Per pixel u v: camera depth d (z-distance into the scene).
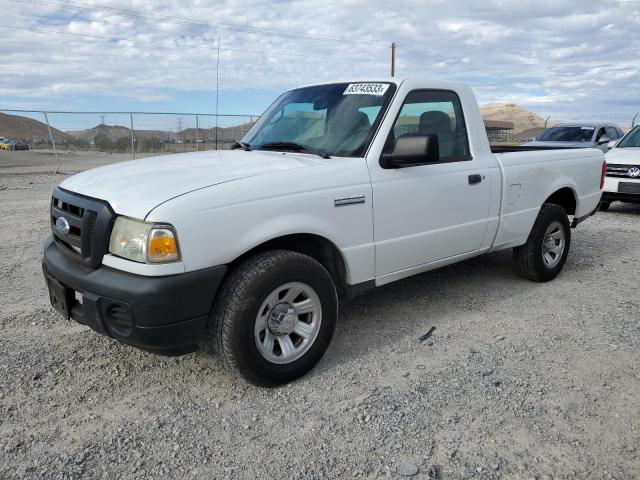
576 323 4.46
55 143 17.62
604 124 13.97
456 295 5.13
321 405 3.21
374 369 3.66
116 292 2.92
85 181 3.50
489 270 5.97
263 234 3.21
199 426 3.00
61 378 3.50
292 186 3.37
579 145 12.72
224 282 3.23
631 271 6.01
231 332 3.13
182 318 2.98
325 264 3.84
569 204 5.98
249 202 3.17
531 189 5.12
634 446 2.81
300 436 2.91
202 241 2.98
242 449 2.80
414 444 2.83
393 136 3.95
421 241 4.17
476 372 3.60
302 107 4.52
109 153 19.47
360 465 2.67
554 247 5.59
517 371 3.62
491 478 2.58
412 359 3.80
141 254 2.91
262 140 4.48
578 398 3.28
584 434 2.92
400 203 3.95
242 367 3.21
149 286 2.87
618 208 10.88
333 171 3.60
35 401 3.22
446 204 4.30
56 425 2.99
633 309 4.78
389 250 3.95
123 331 3.00
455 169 4.38
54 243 3.65
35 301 4.84
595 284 5.52
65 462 2.68
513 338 4.16
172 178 3.25
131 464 2.67
